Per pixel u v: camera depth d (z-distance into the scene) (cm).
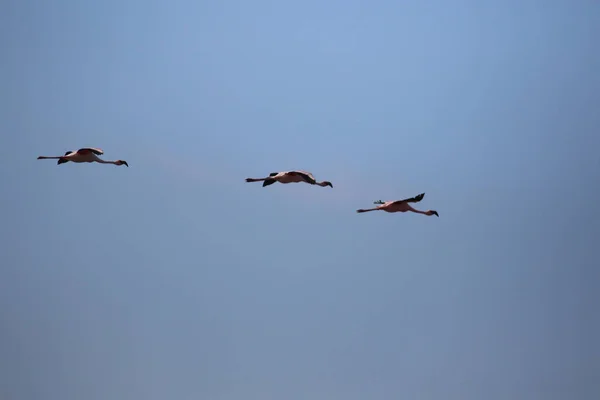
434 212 4525
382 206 4488
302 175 4259
